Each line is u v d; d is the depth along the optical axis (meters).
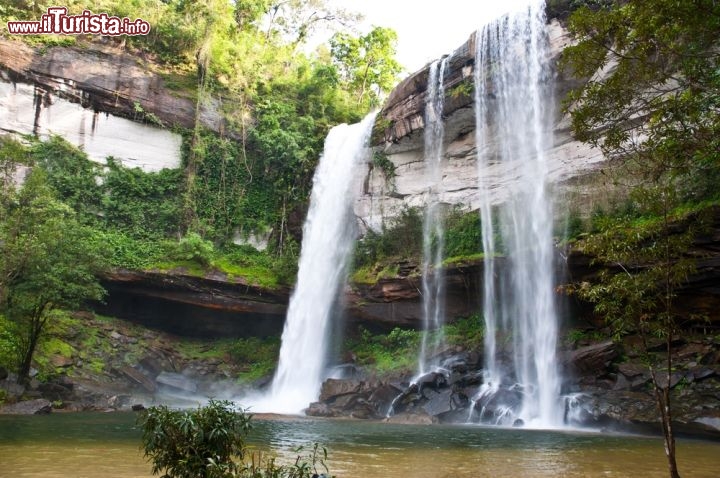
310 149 33.69
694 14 7.45
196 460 5.42
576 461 9.69
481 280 23.83
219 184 33.31
